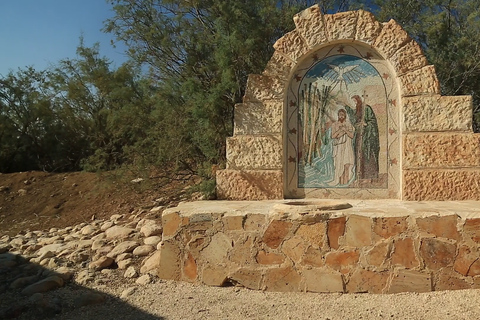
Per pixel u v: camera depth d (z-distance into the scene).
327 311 4.65
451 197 6.73
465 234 5.05
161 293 5.26
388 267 5.11
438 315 4.42
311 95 7.26
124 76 14.39
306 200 6.79
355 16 7.06
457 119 6.80
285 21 10.17
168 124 9.48
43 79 17.52
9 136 16.70
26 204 11.16
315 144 7.21
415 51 6.93
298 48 7.19
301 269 5.27
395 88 7.05
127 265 6.09
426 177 6.80
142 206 9.59
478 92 11.14
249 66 9.66
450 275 5.04
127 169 9.63
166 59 11.27
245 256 5.41
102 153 10.50
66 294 5.29
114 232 7.40
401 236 5.13
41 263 6.41
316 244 5.26
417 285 5.05
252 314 4.65
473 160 6.72
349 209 5.54
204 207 5.97
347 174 7.09
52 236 8.72
